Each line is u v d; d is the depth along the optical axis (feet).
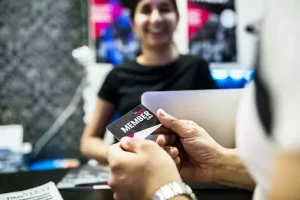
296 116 0.76
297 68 0.77
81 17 5.98
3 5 5.98
